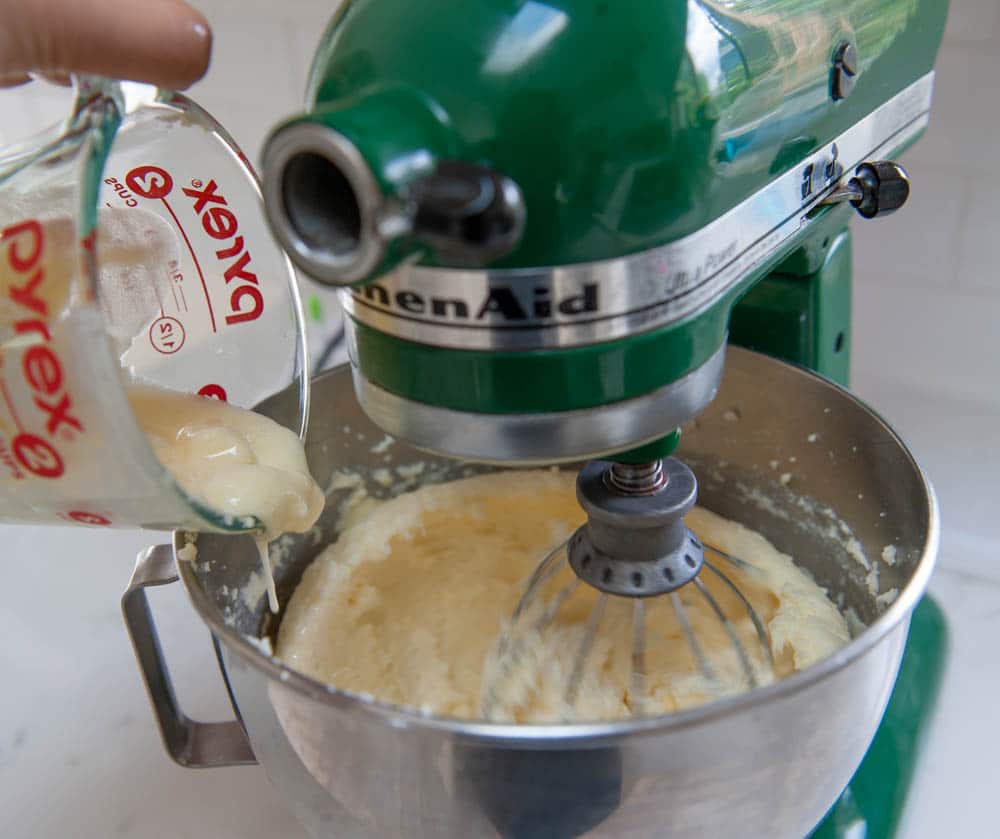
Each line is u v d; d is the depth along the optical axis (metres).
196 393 0.48
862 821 0.48
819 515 0.57
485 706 0.53
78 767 0.54
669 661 0.55
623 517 0.41
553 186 0.27
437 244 0.25
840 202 0.44
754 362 0.55
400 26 0.28
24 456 0.35
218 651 0.41
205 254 0.48
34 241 0.31
